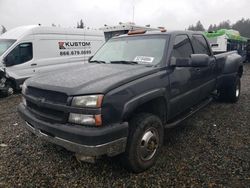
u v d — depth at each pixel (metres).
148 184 3.13
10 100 8.20
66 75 3.50
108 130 2.81
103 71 3.53
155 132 3.48
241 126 5.10
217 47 17.80
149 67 3.67
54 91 3.02
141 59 4.03
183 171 3.39
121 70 3.52
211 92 5.89
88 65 4.17
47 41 10.40
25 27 10.18
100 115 2.79
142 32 4.67
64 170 3.47
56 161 3.71
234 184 3.09
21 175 3.36
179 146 4.17
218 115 5.84
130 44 4.46
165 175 3.31
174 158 3.75
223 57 6.26
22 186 3.12
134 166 3.24
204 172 3.36
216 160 3.68
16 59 9.39
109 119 2.86
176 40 4.28
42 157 3.83
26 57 9.72
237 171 3.38
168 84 3.74
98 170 3.45
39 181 3.22
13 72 9.27
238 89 6.98
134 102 3.07
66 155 3.88
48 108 3.09
